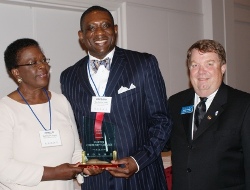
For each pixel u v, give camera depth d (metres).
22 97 2.25
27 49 2.20
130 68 2.28
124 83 2.26
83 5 3.70
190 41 4.87
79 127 2.41
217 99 2.20
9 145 2.08
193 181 2.16
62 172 2.12
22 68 2.20
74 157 2.36
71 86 2.41
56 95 2.41
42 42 3.60
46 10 3.63
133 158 2.19
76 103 2.36
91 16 2.23
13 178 2.05
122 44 4.05
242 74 5.64
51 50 3.66
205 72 2.16
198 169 2.15
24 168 2.07
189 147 2.21
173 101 2.46
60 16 3.73
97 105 2.26
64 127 2.29
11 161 2.06
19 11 3.46
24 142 2.14
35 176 2.07
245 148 2.08
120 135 2.25
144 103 2.30
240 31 5.61
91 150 2.28
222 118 2.15
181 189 2.21
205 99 2.25
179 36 4.71
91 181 2.37
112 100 2.26
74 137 2.36
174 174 2.29
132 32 4.13
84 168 2.15
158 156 2.30
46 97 2.35
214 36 5.03
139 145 2.29
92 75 2.35
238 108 2.12
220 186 2.11
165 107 2.32
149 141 2.27
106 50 2.27
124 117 2.25
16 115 2.17
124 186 2.27
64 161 2.23
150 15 4.34
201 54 2.16
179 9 4.71
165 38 4.53
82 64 2.46
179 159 2.25
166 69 4.55
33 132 2.17
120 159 2.18
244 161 2.10
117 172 2.15
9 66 2.26
